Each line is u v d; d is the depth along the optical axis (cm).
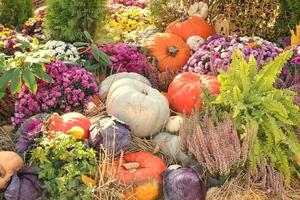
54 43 365
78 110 328
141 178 279
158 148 301
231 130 277
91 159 275
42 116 307
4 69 308
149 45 386
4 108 329
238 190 272
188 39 401
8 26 438
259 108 283
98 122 293
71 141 278
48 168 271
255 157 276
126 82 317
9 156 276
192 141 281
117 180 277
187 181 270
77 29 384
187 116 320
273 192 275
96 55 348
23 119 315
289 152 288
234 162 274
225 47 357
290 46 367
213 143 272
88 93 330
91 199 268
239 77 290
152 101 306
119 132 286
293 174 296
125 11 465
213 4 423
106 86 339
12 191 266
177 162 300
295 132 295
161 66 381
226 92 287
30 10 455
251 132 273
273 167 284
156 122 307
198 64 355
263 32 411
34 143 287
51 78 312
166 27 432
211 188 279
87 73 335
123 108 303
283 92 293
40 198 272
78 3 376
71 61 348
